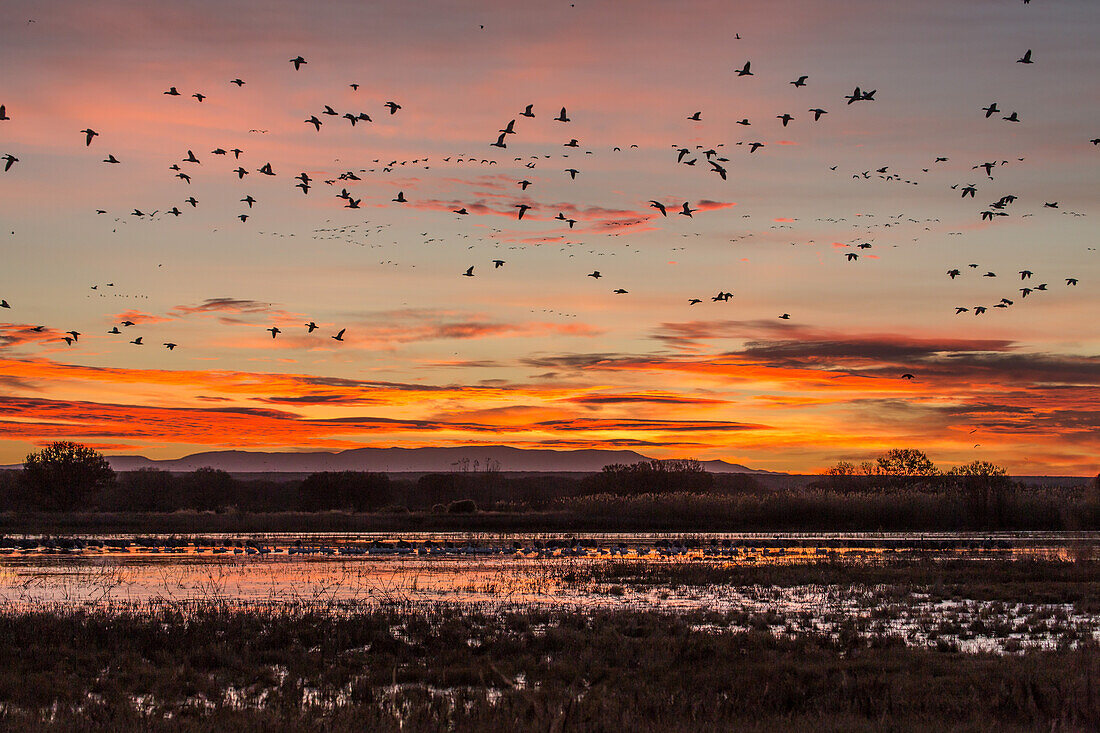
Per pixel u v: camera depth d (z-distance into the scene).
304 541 68.44
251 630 28.92
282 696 20.45
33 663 24.23
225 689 22.11
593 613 33.47
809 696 20.09
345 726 16.89
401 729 16.84
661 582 43.38
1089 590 39.84
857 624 31.41
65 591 39.72
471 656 25.42
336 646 26.39
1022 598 37.81
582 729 16.52
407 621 31.08
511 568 49.84
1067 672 22.31
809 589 40.84
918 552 59.41
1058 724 16.88
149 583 42.69
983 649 27.06
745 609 35.09
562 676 22.94
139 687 22.11
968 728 16.86
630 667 24.22
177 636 27.11
